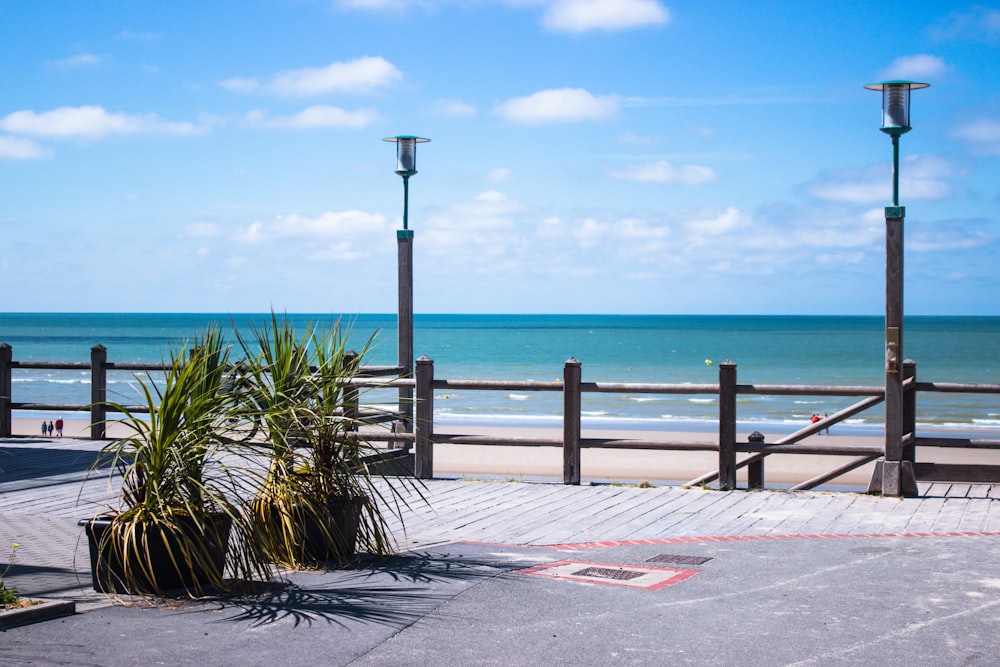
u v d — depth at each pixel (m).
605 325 193.88
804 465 20.05
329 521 6.94
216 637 5.12
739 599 6.04
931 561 7.15
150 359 75.88
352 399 7.96
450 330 158.00
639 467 20.03
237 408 6.57
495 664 4.75
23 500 9.57
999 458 20.78
